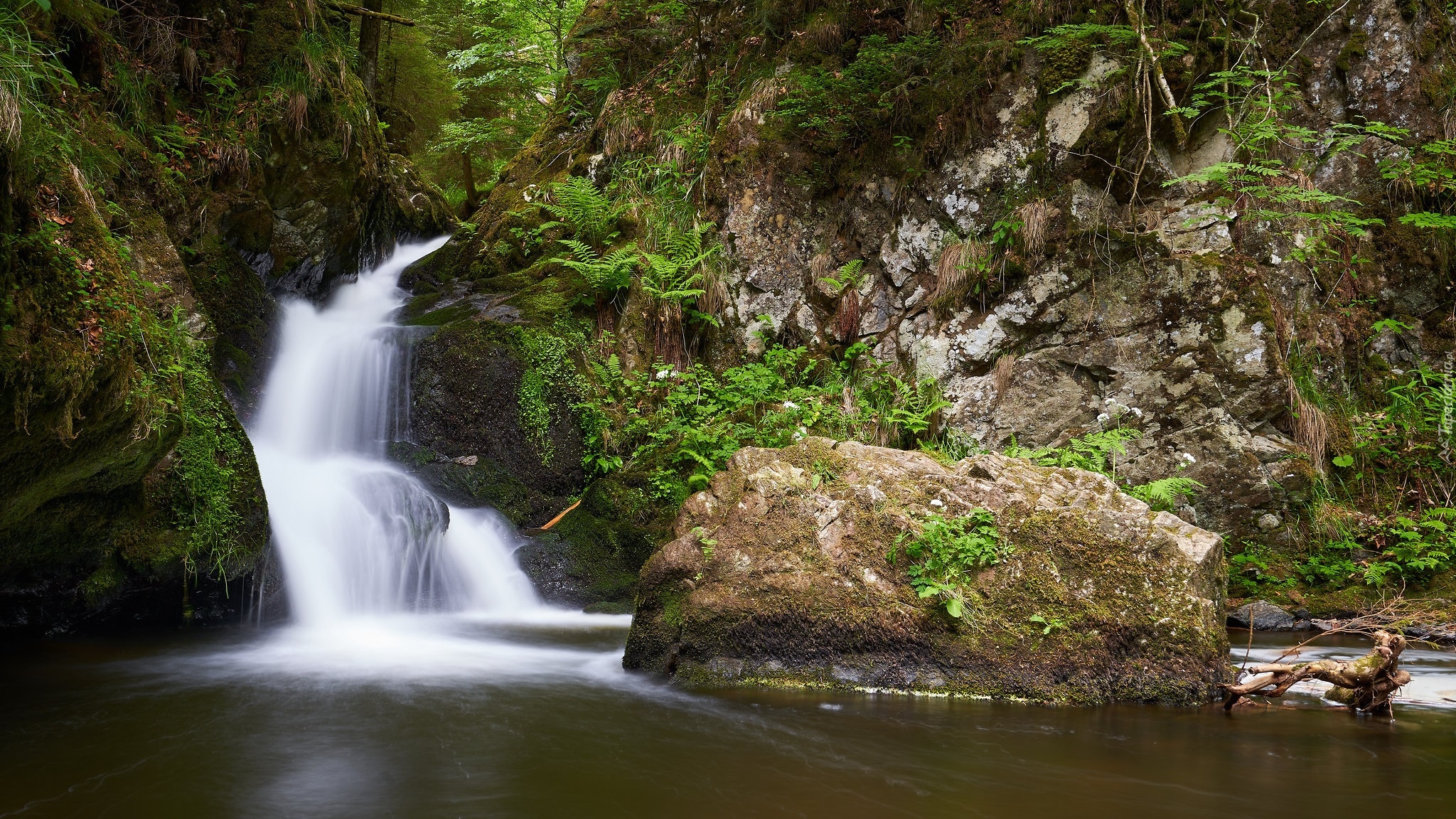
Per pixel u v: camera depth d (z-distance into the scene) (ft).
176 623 23.71
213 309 30.86
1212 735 14.35
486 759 12.96
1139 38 30.71
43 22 25.36
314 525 26.23
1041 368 30.68
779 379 33.45
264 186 34.27
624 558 29.73
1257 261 30.14
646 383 34.45
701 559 18.88
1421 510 27.66
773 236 36.19
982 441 30.91
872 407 32.48
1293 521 28.09
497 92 68.13
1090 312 30.40
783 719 15.16
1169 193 30.81
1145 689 16.48
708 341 35.78
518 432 32.27
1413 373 30.27
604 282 35.32
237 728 14.40
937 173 33.60
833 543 18.30
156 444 18.98
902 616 17.39
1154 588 16.94
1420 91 30.78
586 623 26.48
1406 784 11.94
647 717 15.30
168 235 27.35
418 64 66.44
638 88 42.88
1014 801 11.28
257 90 34.27
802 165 36.50
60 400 15.61
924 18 35.50
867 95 35.81
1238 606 26.22
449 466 31.65
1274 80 30.89
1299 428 28.71
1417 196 30.94
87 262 16.96
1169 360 29.43
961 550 17.67
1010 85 32.65
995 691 16.72
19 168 15.15
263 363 33.04
